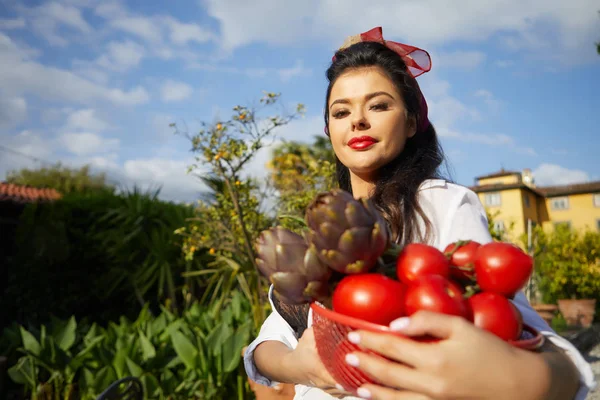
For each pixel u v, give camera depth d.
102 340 4.36
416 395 0.75
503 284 0.81
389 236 0.88
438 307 0.75
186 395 3.77
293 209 5.04
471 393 0.69
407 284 0.83
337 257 0.81
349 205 0.81
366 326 0.76
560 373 0.74
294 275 0.87
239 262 5.57
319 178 5.22
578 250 13.84
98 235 8.10
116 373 3.83
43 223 8.02
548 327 0.90
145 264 7.84
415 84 1.44
